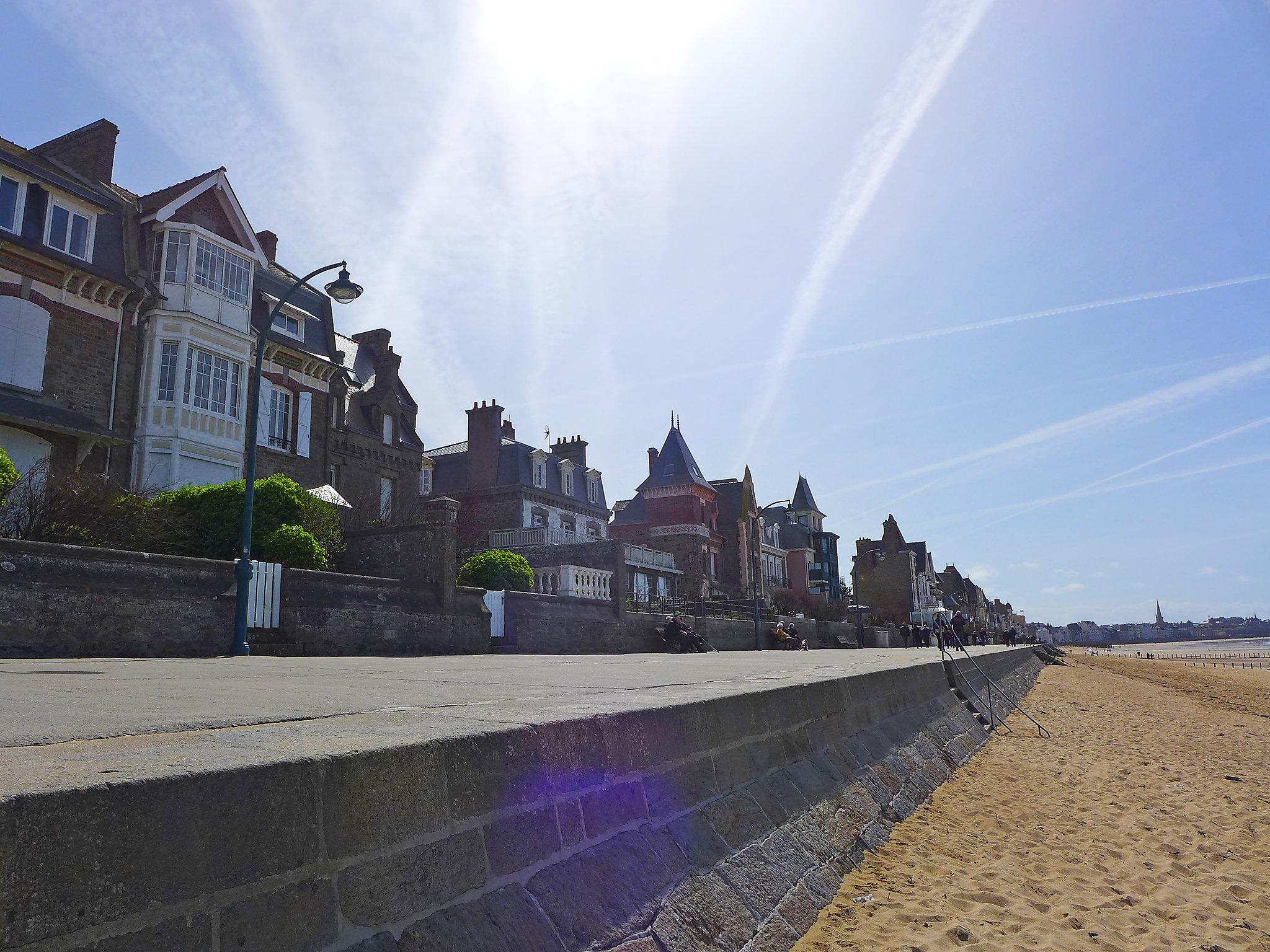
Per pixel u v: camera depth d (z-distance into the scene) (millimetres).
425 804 2475
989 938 4668
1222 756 13539
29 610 10773
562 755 3164
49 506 14125
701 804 4148
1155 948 4867
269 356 26922
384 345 37406
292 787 2094
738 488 62875
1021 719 17922
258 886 1960
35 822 1562
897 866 5820
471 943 2434
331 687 5750
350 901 2172
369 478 32344
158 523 15906
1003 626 151125
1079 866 6520
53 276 20359
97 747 2410
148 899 1731
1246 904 5836
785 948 3975
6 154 19594
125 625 11820
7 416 18484
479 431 44594
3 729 3047
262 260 26000
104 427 20859
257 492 16875
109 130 23453
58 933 1562
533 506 44125
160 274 23031
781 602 59219
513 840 2797
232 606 13242
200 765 1977
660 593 50031
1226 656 120625
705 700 4539
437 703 4270
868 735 7867
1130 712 21953
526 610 19703
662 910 3299
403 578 17672
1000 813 8117
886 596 90062
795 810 5176
